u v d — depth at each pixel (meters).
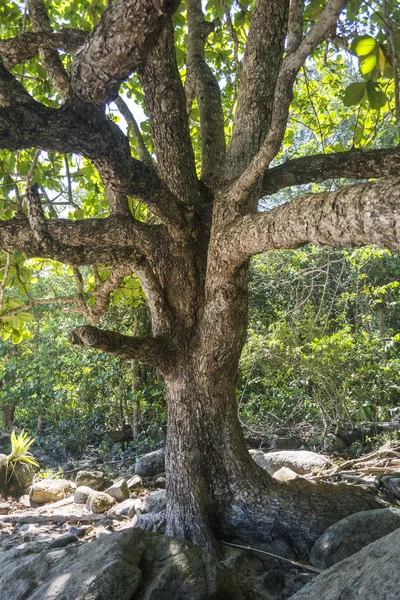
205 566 3.49
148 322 11.72
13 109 3.18
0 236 4.59
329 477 6.74
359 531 4.01
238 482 4.66
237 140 4.60
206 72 5.73
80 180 7.26
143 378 12.05
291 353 8.55
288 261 10.70
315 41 2.60
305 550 4.32
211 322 4.65
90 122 3.43
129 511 6.44
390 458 7.22
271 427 9.84
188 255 4.90
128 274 5.52
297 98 8.40
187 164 4.96
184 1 6.40
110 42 2.88
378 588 2.75
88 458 11.41
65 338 12.18
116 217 4.91
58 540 5.10
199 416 4.81
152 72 4.67
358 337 9.14
